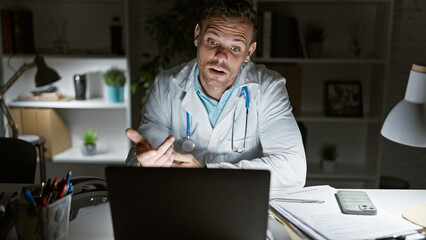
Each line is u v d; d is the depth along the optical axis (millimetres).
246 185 944
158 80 1724
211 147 1650
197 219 963
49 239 1032
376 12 3066
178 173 943
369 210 1214
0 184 1562
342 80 3189
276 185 1442
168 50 2953
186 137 1681
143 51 3299
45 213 1006
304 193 1383
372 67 3139
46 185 1099
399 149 3318
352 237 1073
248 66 1647
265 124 1607
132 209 962
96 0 3068
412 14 3127
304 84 3209
